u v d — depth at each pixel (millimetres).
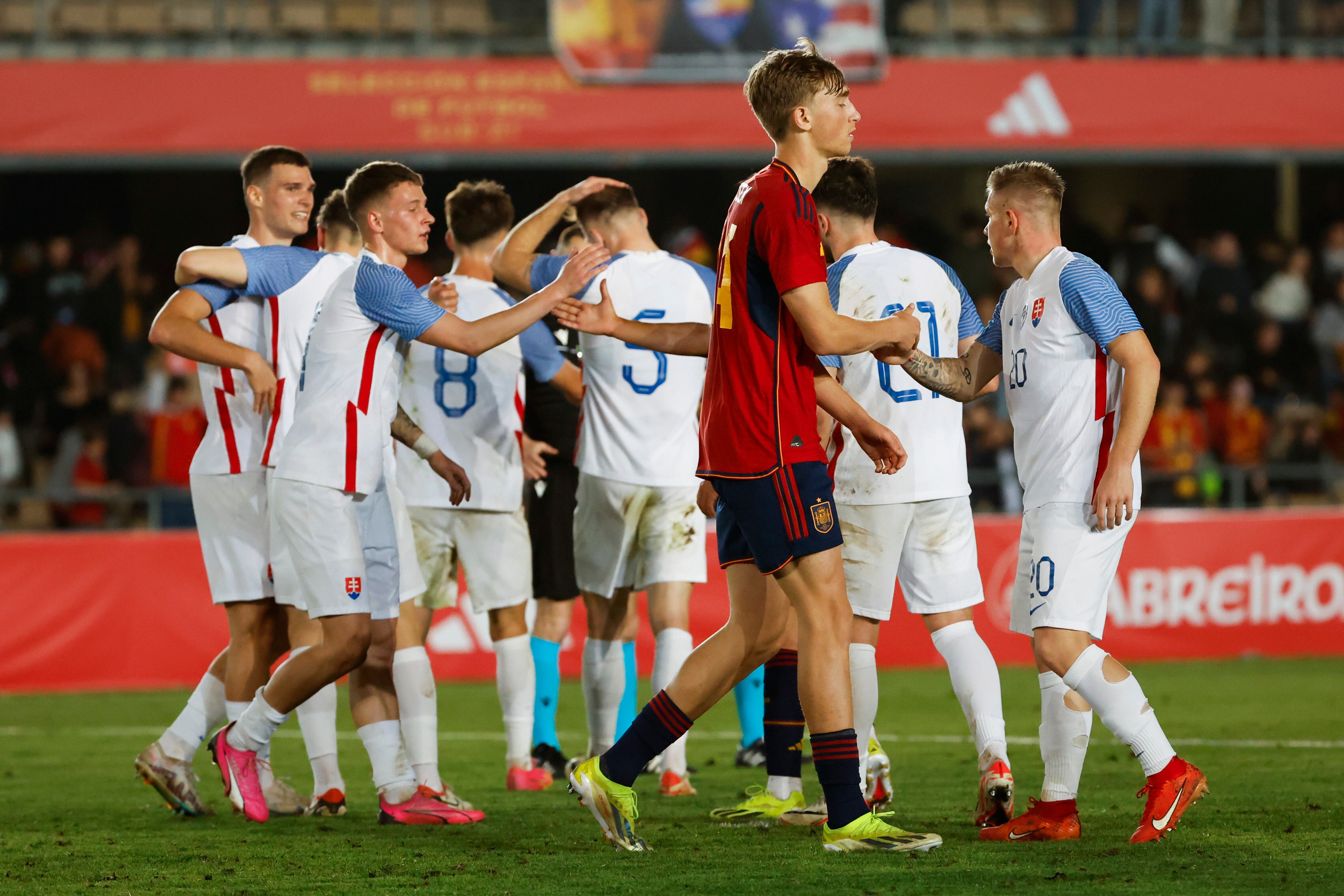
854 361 15938
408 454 18906
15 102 45531
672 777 18562
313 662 15492
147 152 45906
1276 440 46125
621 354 18438
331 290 15453
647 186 58312
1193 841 14234
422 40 51219
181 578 33375
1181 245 56625
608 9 47156
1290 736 23172
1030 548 14398
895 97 47812
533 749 21453
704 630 34031
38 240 56562
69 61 46312
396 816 16094
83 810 17438
